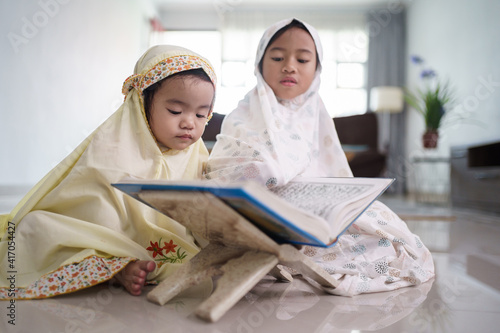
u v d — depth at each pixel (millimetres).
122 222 878
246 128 1011
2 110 2781
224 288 634
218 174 909
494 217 2740
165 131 896
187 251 901
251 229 615
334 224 622
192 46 6773
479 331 602
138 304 697
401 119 6496
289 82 1103
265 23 6695
